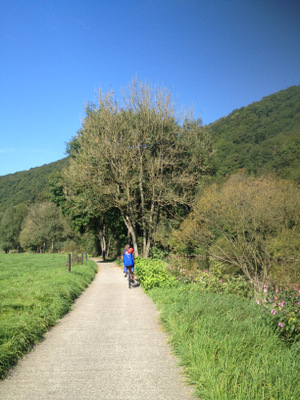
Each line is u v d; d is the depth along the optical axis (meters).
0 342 4.79
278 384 3.33
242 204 12.05
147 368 4.30
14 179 167.75
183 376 4.02
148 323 6.88
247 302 7.55
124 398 3.44
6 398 3.46
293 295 5.85
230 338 4.63
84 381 3.89
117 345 5.34
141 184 23.47
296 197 11.70
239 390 3.23
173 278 11.27
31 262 26.22
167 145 23.95
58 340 5.66
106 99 24.28
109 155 23.09
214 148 26.08
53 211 73.94
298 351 4.24
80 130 25.97
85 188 24.64
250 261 11.55
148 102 24.08
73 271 16.89
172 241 19.06
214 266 11.91
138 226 28.78
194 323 5.57
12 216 96.88
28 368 4.33
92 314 7.87
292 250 10.93
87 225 35.25
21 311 6.83
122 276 19.91
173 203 23.31
